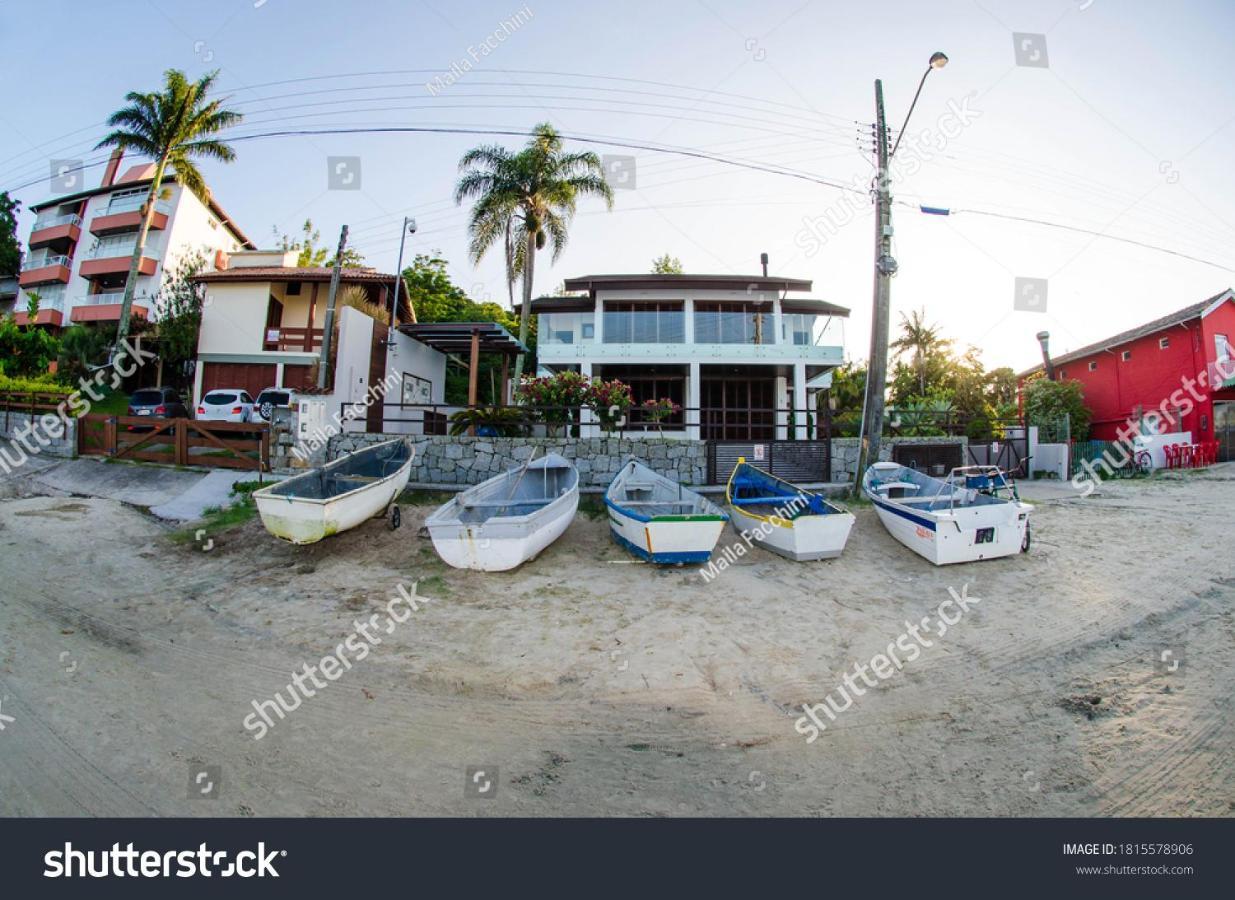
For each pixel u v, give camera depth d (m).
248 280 24.77
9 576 8.20
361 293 22.88
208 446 14.30
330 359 17.52
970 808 4.36
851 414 21.45
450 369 30.05
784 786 4.61
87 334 24.48
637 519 9.55
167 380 26.00
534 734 5.25
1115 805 4.34
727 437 20.75
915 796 4.48
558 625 7.52
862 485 13.22
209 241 32.59
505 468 13.81
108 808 4.20
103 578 8.47
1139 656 6.59
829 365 19.09
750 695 5.96
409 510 12.27
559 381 14.61
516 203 24.22
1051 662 6.55
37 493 12.51
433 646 6.88
